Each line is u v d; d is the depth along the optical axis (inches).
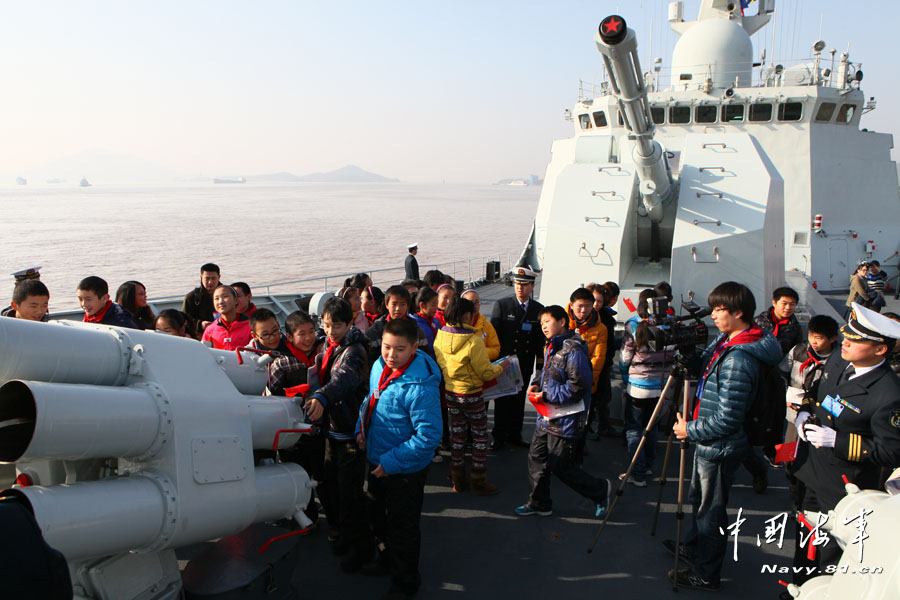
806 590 99.7
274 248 1863.9
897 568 74.5
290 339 159.8
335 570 149.7
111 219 3390.7
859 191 446.3
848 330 114.3
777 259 273.6
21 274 201.2
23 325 92.5
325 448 167.2
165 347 108.2
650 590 141.8
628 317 267.9
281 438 126.5
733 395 127.1
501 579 145.6
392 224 3230.8
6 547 61.1
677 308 259.6
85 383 98.6
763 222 250.1
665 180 245.3
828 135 427.2
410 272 515.2
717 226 254.1
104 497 90.9
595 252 270.5
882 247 453.4
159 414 98.7
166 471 99.5
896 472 96.2
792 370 173.8
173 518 97.3
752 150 269.3
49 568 63.8
